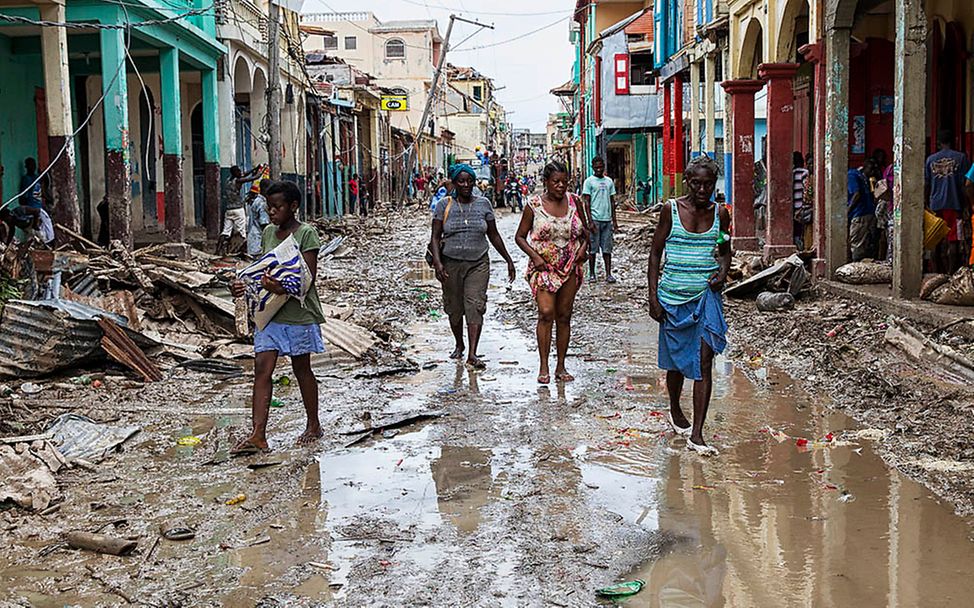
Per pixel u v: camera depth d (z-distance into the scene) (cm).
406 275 1692
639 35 3575
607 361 898
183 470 575
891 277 1147
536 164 14050
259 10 2434
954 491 508
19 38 1659
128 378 823
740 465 567
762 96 2975
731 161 1798
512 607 385
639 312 1199
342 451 611
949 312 912
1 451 564
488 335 1064
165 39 1730
